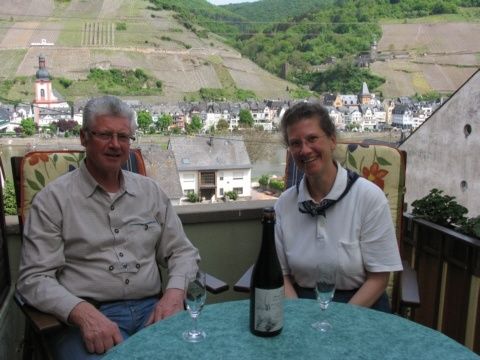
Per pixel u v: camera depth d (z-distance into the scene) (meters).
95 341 1.40
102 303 1.66
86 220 1.65
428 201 2.39
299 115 1.61
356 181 1.60
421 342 1.10
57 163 1.97
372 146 2.23
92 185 1.66
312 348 1.06
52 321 1.45
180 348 1.06
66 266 1.66
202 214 2.42
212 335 1.12
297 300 1.35
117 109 1.66
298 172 2.19
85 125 1.65
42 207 1.62
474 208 4.86
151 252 1.78
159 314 1.57
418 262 2.36
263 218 1.12
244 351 1.04
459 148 5.04
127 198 1.72
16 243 2.18
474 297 1.98
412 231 2.40
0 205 1.91
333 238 1.58
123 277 1.67
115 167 1.68
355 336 1.12
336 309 1.28
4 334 1.85
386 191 2.18
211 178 19.19
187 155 19.44
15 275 2.19
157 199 1.82
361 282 1.62
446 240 2.15
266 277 1.10
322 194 1.64
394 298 1.99
